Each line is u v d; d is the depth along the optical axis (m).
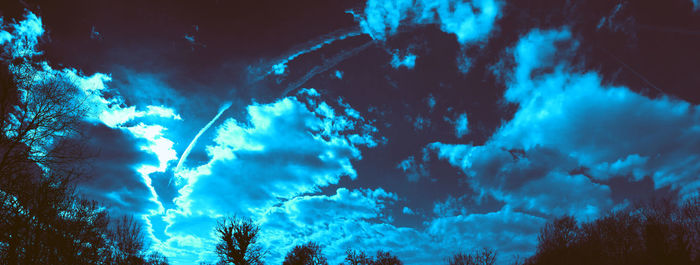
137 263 27.55
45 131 13.77
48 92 13.90
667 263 37.28
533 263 53.91
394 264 60.09
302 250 61.94
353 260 60.22
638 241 42.31
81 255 18.41
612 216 47.16
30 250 14.86
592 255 44.72
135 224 28.08
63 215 16.44
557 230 51.34
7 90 12.98
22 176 13.78
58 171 14.93
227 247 41.72
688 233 38.38
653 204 43.88
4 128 12.99
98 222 19.48
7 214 13.81
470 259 50.22
